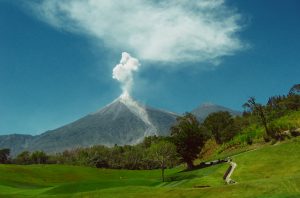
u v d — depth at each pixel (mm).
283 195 46562
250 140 117500
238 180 75438
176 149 112812
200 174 90875
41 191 86938
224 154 122625
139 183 91750
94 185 88875
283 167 78125
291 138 99750
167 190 57656
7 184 102625
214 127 167500
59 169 134125
